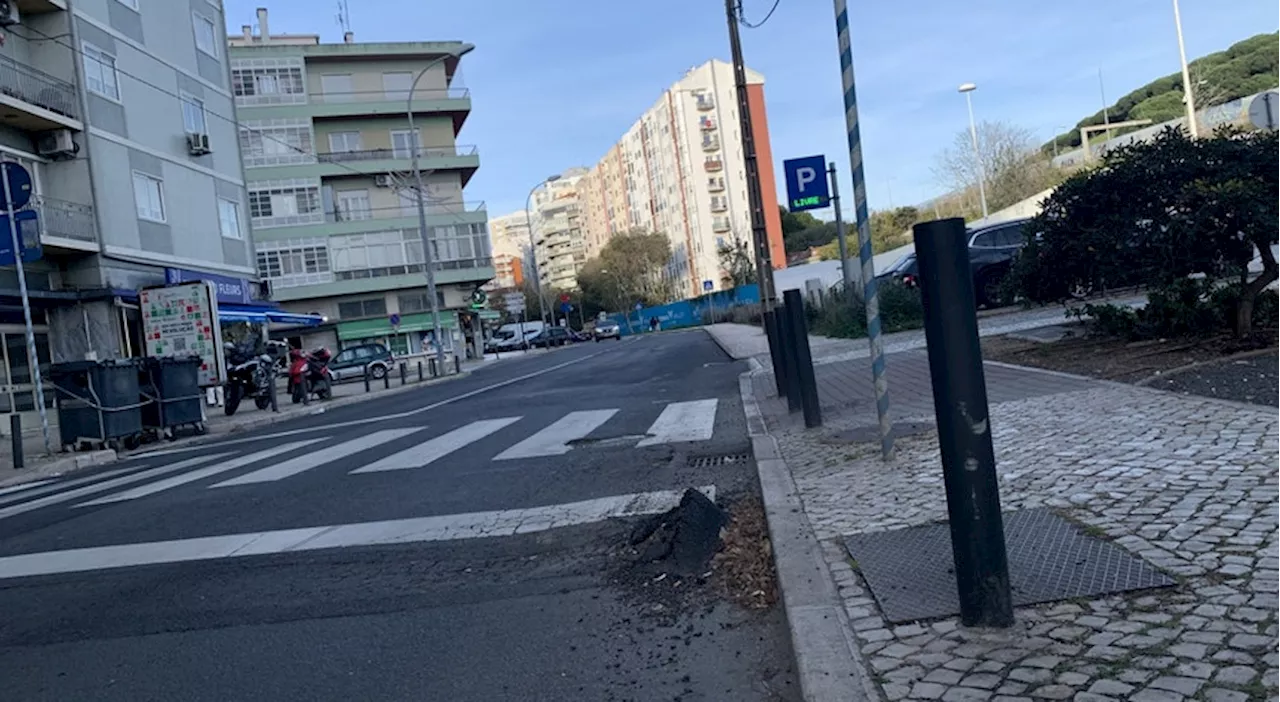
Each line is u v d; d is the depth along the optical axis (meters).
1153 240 9.23
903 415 8.86
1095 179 9.71
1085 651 3.13
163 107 27.25
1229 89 54.56
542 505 6.90
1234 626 3.16
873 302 6.67
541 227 152.88
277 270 50.59
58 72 23.44
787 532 5.05
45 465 14.24
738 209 95.69
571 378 21.45
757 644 3.96
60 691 4.13
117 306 24.16
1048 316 17.73
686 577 4.93
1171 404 6.99
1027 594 3.68
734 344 27.42
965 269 3.46
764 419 10.12
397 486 8.25
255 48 51.09
